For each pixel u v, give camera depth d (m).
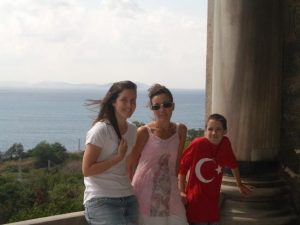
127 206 3.16
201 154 3.59
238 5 3.95
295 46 4.30
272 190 4.04
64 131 143.38
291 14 4.31
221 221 4.06
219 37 4.07
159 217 3.37
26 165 24.16
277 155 4.17
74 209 6.40
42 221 3.50
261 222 3.96
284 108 4.39
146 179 3.39
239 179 3.81
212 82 4.29
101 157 3.10
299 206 4.33
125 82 3.14
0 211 9.59
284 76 4.37
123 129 3.19
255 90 3.96
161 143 3.39
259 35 3.95
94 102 3.17
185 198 3.60
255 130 4.00
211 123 3.59
